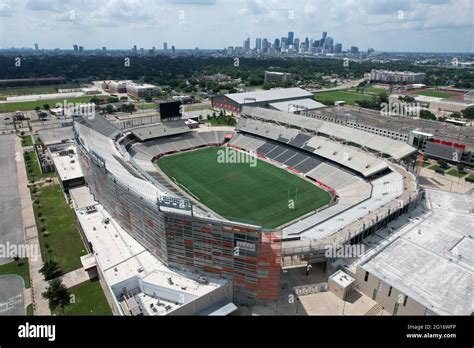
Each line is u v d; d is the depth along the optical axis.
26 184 130.00
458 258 78.44
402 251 80.50
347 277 74.44
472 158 149.50
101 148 127.12
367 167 128.88
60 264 83.69
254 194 124.94
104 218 94.75
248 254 66.44
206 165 155.00
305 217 106.12
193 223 67.75
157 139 178.00
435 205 106.56
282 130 175.00
